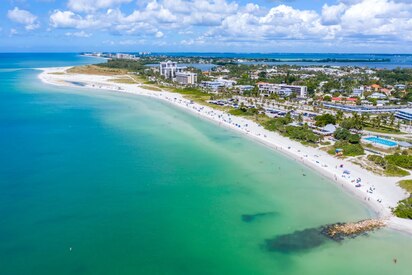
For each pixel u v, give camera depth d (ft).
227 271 236.43
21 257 238.48
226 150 494.59
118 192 342.64
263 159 458.50
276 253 257.14
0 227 271.69
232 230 284.20
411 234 282.77
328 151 483.10
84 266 232.73
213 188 362.12
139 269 232.94
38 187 346.54
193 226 287.48
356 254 258.16
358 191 356.59
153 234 273.54
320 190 363.35
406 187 363.35
